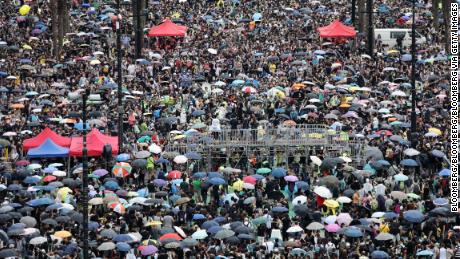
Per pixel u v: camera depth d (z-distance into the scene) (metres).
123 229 171.38
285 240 171.88
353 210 183.25
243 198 187.62
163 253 163.25
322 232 175.88
